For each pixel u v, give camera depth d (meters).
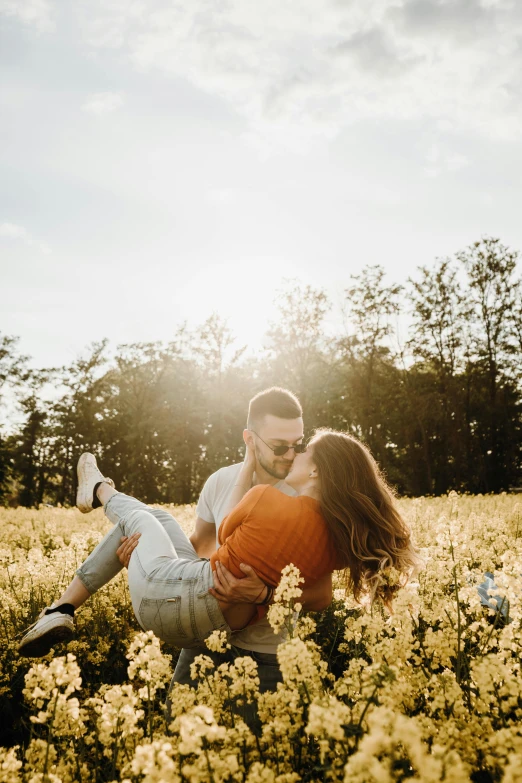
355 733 1.45
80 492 3.87
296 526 2.48
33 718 1.70
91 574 3.09
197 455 47.59
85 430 48.94
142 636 1.91
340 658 3.32
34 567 4.27
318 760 1.65
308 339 39.94
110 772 1.89
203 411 45.72
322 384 39.72
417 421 39.81
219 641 2.21
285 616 2.17
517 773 1.20
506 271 37.59
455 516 7.64
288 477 2.78
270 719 1.82
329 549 2.58
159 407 47.50
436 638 2.17
